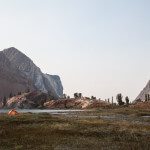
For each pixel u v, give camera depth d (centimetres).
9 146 3083
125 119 8038
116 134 3956
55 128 4297
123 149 2922
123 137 3681
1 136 3631
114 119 7738
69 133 3931
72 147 3002
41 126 4503
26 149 2916
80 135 3834
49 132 3934
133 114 12381
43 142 3281
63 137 3616
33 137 3559
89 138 3591
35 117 6147
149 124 5941
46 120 5484
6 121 4988
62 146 3053
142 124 5828
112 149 2912
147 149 2928
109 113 13662
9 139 3434
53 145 3106
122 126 5041
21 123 4906
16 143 3206
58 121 5438
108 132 4091
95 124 5153
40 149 2908
